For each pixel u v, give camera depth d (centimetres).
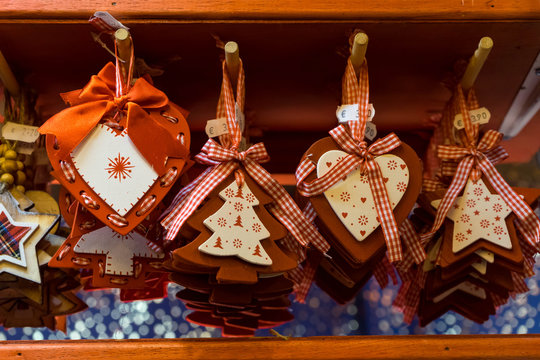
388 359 69
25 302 75
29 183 76
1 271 69
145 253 72
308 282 80
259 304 73
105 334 93
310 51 72
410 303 84
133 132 65
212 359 68
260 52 72
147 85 67
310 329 95
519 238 74
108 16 64
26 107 76
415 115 86
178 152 67
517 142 90
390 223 67
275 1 67
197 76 76
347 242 67
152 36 69
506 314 95
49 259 70
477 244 71
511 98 81
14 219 70
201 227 65
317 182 67
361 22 67
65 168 65
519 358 70
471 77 72
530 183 92
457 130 75
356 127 69
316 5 67
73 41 70
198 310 74
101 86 67
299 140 91
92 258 71
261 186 67
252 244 65
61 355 68
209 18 67
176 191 77
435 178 77
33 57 72
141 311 94
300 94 80
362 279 81
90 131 66
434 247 74
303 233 69
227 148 68
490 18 67
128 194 65
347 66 70
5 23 66
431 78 77
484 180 72
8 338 93
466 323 95
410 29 68
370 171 68
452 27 68
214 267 66
